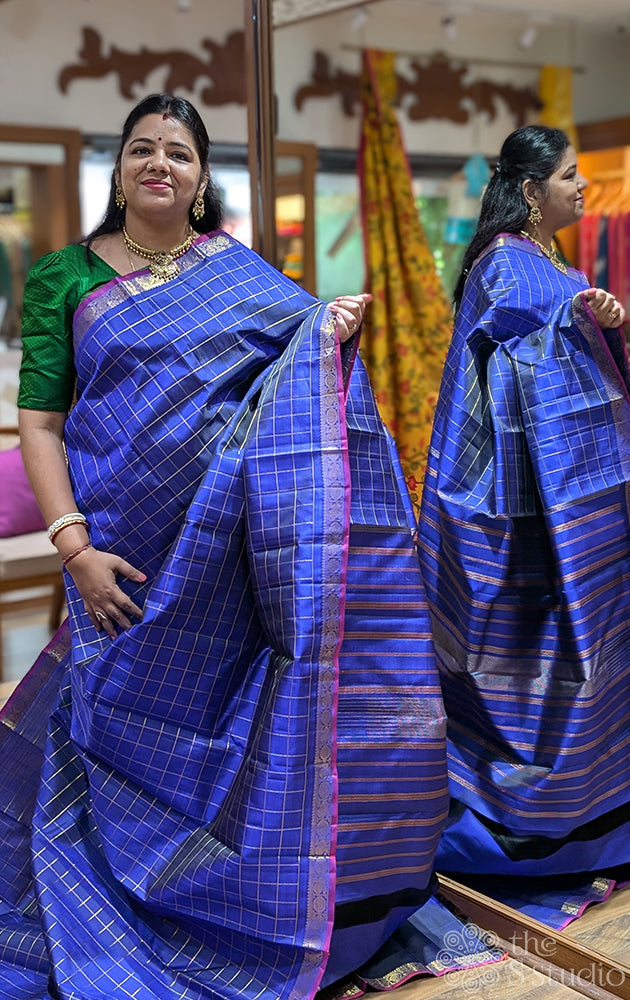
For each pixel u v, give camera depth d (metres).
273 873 1.74
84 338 1.91
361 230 3.47
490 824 2.19
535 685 2.18
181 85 3.65
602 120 2.66
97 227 2.02
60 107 3.86
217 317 1.91
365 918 1.87
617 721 2.24
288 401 1.82
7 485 3.71
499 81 3.06
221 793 1.86
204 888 1.79
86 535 1.91
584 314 2.16
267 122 2.97
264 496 1.80
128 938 1.85
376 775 1.86
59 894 1.88
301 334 1.87
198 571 1.83
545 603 2.20
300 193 3.37
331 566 1.76
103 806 1.88
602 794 2.20
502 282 2.25
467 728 2.29
